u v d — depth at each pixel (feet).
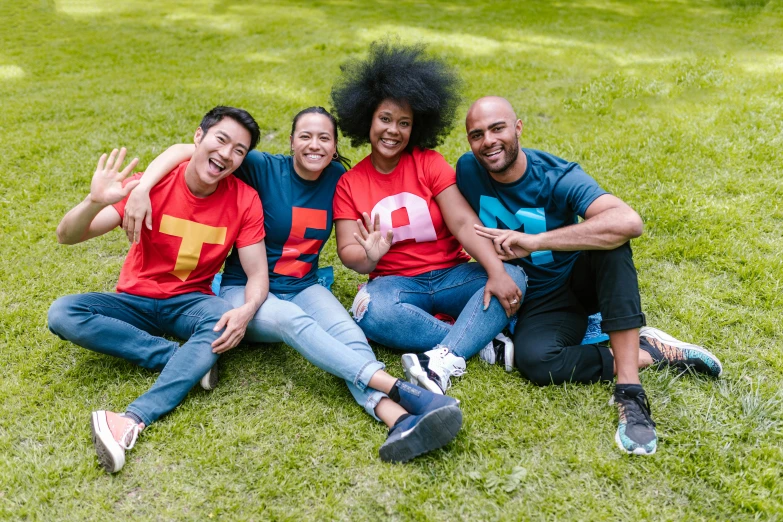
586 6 34.78
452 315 9.36
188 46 26.84
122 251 11.79
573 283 8.86
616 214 7.80
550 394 8.07
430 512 6.48
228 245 8.62
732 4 33.73
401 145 8.84
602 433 7.46
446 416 6.81
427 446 6.98
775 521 6.27
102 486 6.80
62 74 22.68
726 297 9.97
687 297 10.05
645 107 18.02
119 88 20.26
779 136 15.21
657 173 13.79
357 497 6.69
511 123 8.14
